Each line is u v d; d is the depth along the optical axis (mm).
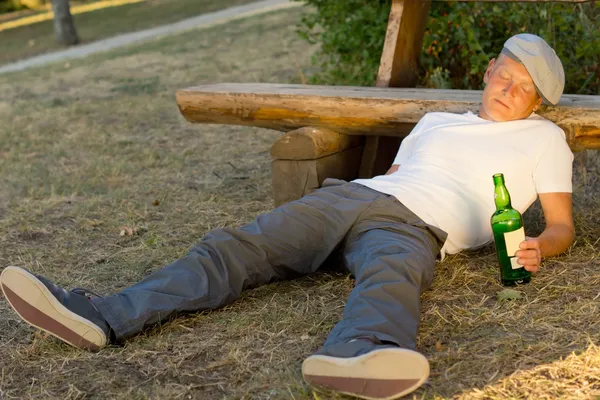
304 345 2672
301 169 3787
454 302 2902
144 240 3953
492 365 2414
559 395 2223
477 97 3625
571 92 4891
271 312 2936
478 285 3039
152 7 24047
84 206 4586
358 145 4160
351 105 3764
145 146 6043
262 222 3010
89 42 18969
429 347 2574
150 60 10859
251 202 4469
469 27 5008
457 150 3193
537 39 3152
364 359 2199
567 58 4859
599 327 2590
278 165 3836
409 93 3850
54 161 5781
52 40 20234
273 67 8867
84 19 23828
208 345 2719
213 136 6195
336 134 3914
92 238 4078
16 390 2525
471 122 3293
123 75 9805
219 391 2422
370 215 2996
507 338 2568
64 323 2650
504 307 2807
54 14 18938
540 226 3693
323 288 3115
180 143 6074
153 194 4770
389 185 3100
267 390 2395
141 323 2723
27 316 2631
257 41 11156
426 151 3248
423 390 2311
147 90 8484
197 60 10242
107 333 2715
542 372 2348
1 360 2738
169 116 7105
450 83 5438
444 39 5410
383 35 5531
